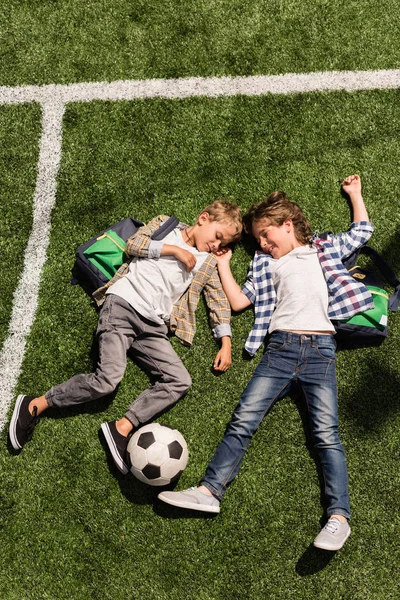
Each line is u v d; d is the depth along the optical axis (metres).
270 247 3.12
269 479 2.93
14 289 3.11
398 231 3.29
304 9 3.54
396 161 3.38
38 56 3.44
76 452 2.92
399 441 2.99
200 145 3.35
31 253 3.17
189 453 2.96
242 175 3.33
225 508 2.89
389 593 2.81
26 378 3.01
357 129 3.41
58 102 3.38
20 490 2.87
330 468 2.81
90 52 3.46
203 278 3.06
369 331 3.04
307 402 2.93
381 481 2.94
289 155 3.36
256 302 3.09
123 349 2.90
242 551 2.84
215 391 3.04
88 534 2.83
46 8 3.51
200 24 3.52
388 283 3.24
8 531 2.82
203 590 2.79
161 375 2.94
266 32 3.52
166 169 3.31
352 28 3.53
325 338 2.96
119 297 2.93
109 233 3.06
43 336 3.07
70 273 3.15
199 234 3.05
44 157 3.30
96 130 3.35
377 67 3.51
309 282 3.03
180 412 3.00
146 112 3.38
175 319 3.04
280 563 2.83
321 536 2.72
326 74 3.48
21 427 2.86
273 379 2.92
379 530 2.88
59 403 2.88
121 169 3.30
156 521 2.86
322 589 2.81
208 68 3.46
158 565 2.81
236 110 3.41
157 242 2.98
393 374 3.09
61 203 3.24
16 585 2.76
